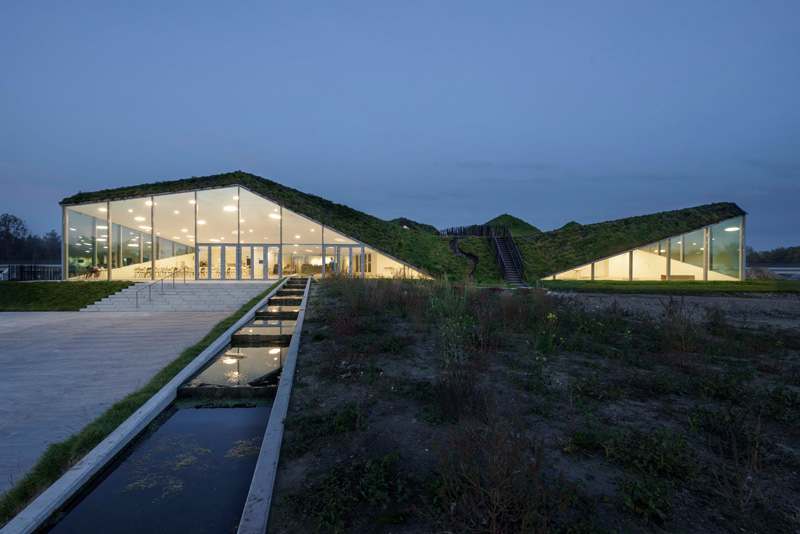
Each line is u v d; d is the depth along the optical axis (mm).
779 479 2852
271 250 24953
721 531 2273
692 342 6965
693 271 27359
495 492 2203
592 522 2234
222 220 24688
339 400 4492
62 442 4086
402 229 31094
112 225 24156
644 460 2895
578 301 12812
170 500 3123
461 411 3951
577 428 3629
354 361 5949
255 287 20766
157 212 24250
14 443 4531
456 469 2836
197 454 3922
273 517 2490
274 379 6238
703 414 3902
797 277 34688
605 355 6406
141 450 4008
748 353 6602
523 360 6035
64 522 2865
